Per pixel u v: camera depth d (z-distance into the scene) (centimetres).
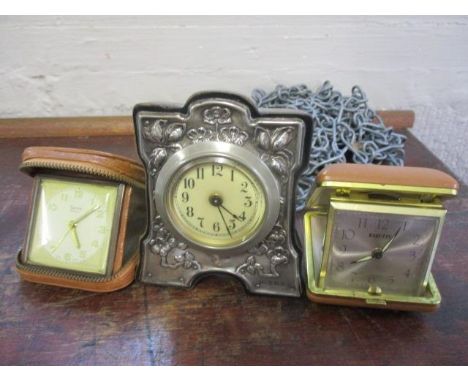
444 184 46
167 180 51
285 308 56
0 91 98
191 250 57
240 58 96
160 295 58
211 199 52
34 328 53
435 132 109
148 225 56
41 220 57
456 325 53
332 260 53
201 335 53
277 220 53
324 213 59
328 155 79
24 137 99
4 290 58
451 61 98
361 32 94
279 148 49
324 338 52
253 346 51
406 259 51
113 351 51
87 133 100
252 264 56
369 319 54
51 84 99
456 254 64
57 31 91
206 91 48
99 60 96
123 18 90
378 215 49
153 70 98
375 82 101
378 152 80
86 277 55
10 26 90
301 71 99
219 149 49
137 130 50
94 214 56
